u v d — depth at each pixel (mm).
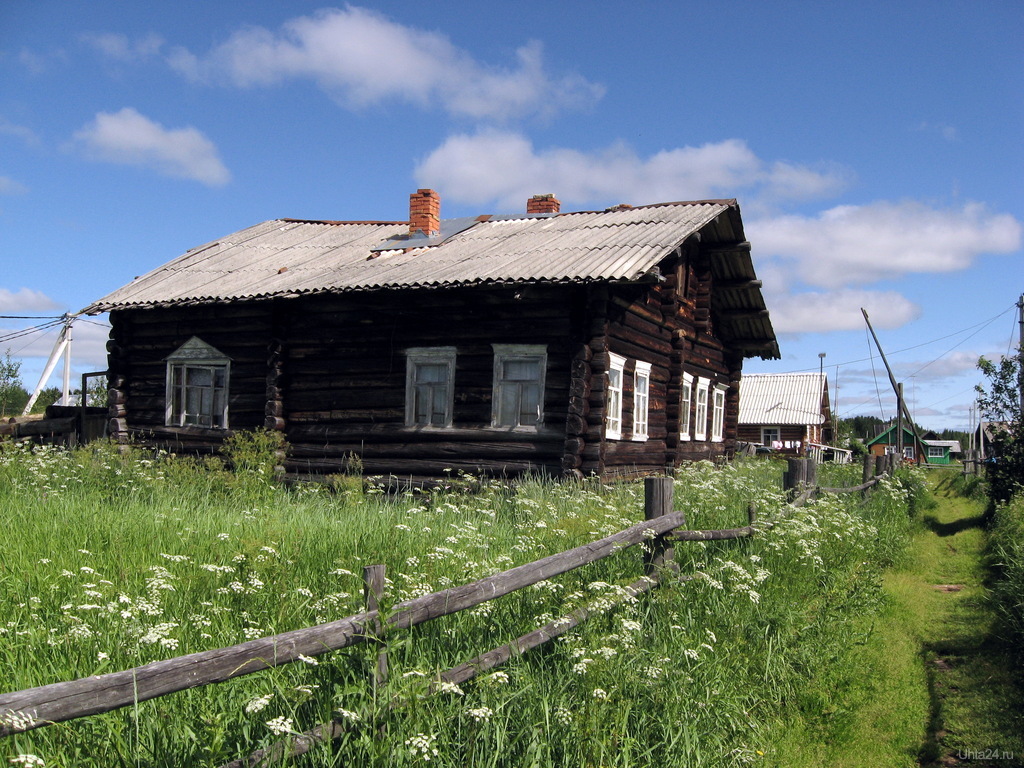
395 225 19812
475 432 12812
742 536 6988
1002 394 13578
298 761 3275
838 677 5633
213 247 18797
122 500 9258
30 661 3877
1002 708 5160
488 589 4066
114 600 4770
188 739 3232
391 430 13492
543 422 12375
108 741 3199
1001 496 12891
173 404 15867
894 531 10914
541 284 11742
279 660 3082
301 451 14227
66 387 25328
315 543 6520
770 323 20594
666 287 15844
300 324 14500
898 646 6383
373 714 3393
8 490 9531
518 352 12680
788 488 10234
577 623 4621
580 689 4227
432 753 3357
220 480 11258
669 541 6027
